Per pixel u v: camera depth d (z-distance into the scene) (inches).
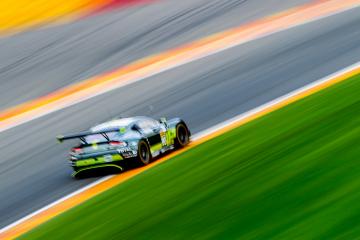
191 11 5511.8
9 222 2095.2
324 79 3309.5
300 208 1245.1
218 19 5177.2
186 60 4367.6
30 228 1904.5
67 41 5433.1
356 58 3602.4
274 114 2399.1
